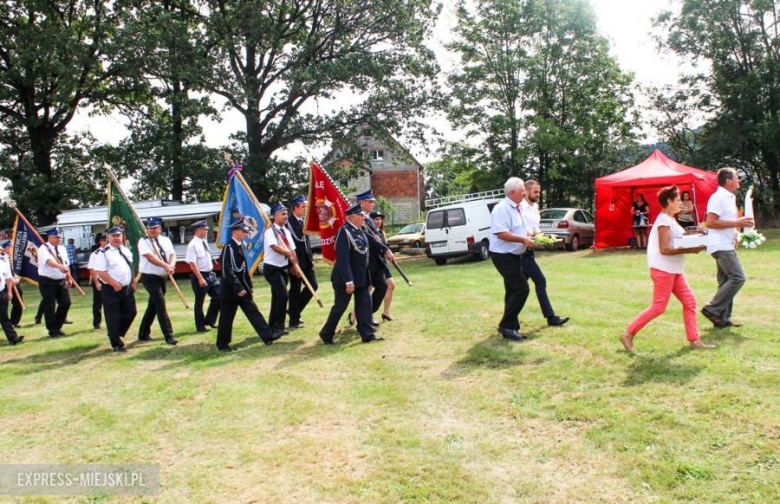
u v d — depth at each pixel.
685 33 25.39
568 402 4.65
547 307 7.22
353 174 25.83
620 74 26.05
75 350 8.32
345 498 3.49
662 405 4.39
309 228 8.78
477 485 3.53
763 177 26.64
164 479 3.92
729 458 3.57
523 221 6.65
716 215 6.25
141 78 21.47
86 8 23.17
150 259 8.26
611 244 18.27
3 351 8.63
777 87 23.72
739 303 7.73
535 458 3.83
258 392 5.55
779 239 17.61
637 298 8.75
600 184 16.84
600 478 3.52
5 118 25.20
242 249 7.64
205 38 21.19
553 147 24.77
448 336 7.20
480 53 26.06
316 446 4.25
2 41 22.42
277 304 8.14
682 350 5.59
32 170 24.17
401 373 5.82
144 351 7.93
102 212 20.58
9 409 5.62
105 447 4.54
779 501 3.10
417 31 23.16
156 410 5.26
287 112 24.06
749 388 4.52
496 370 5.64
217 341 7.62
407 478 3.68
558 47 25.25
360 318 7.34
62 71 20.39
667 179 15.86
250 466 4.01
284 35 23.48
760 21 24.44
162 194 26.05
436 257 17.88
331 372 6.08
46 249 9.52
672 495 3.26
